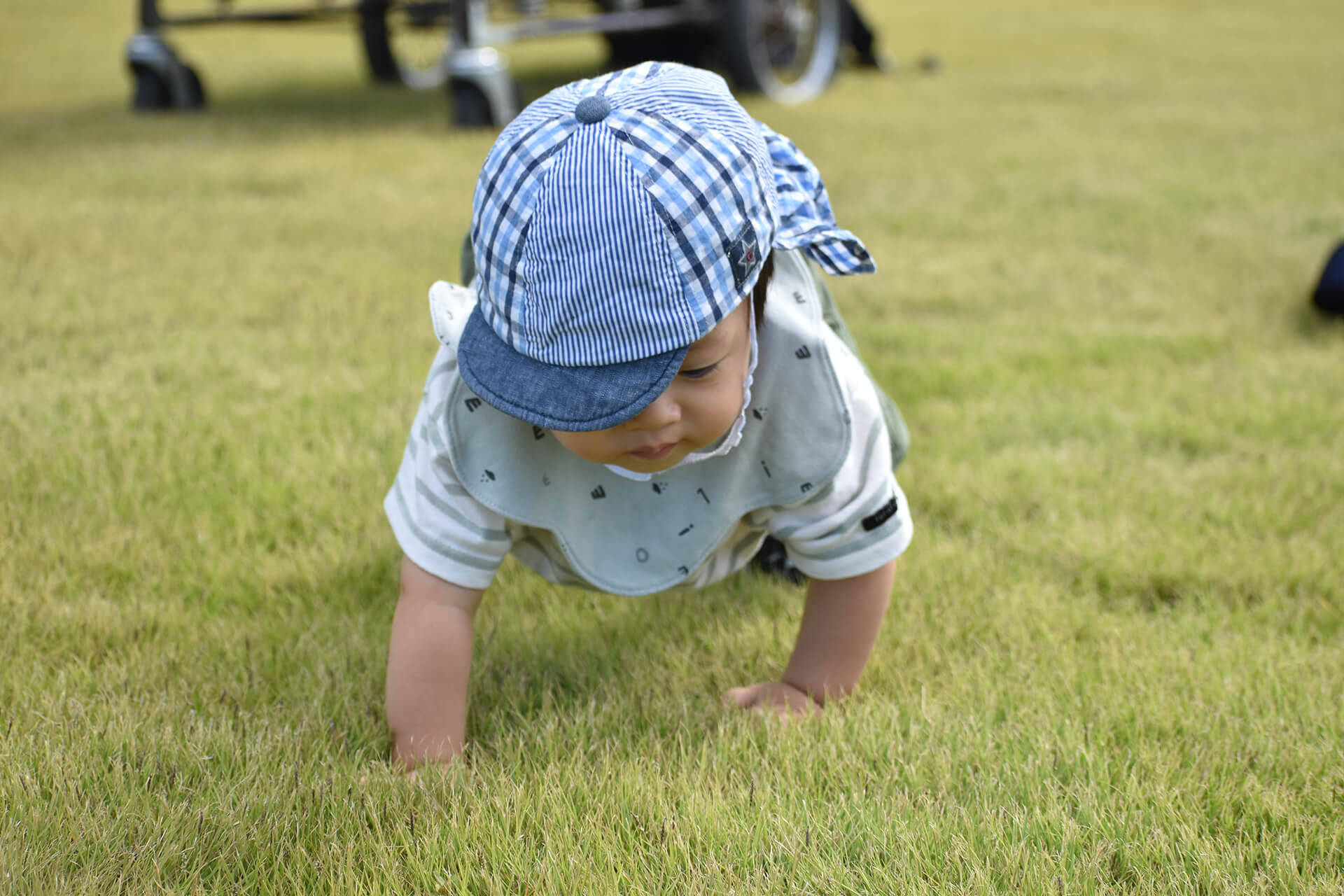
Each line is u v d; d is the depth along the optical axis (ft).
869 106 21.81
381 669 4.96
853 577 4.60
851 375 4.39
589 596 5.74
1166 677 4.91
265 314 9.68
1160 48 32.58
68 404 7.59
